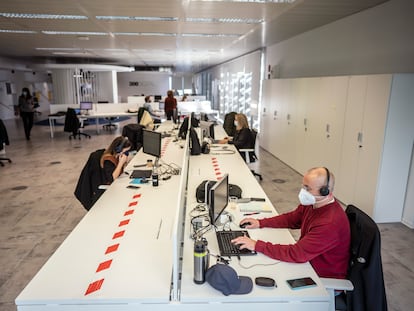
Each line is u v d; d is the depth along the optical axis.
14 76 15.55
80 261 1.85
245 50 9.72
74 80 13.28
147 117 6.50
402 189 3.75
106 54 11.16
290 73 7.19
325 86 4.77
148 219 2.42
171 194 2.96
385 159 3.63
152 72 18.78
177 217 1.70
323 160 4.90
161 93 19.20
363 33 4.41
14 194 4.79
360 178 4.00
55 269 1.77
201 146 4.72
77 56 12.17
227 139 5.59
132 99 12.66
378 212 3.79
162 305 1.56
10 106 15.07
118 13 4.60
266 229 2.28
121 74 18.73
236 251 1.94
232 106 13.10
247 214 2.52
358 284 1.77
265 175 5.73
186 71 22.67
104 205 2.68
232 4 4.03
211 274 1.60
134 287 1.62
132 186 3.16
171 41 7.62
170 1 3.88
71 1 3.89
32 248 3.25
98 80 14.50
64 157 7.16
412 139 3.61
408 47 3.60
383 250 3.22
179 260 1.79
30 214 4.08
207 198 2.46
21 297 1.54
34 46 8.86
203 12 4.51
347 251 1.89
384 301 1.75
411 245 3.32
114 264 1.82
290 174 5.80
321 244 1.83
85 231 2.21
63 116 10.27
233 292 1.56
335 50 5.19
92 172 3.31
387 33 3.92
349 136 4.19
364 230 1.81
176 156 4.54
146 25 5.50
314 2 3.93
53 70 13.12
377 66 4.14
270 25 5.52
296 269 1.79
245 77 10.95
